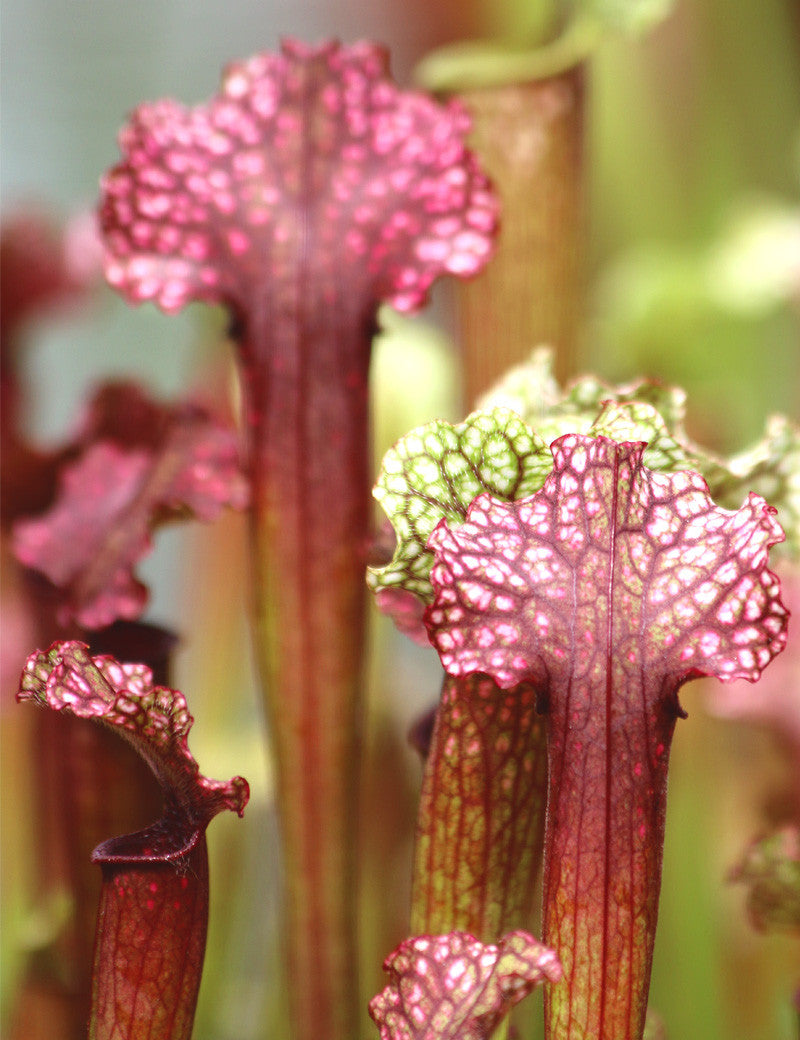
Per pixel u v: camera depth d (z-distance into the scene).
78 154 2.01
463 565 0.80
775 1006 1.04
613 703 0.80
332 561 0.88
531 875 0.84
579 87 0.94
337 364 0.88
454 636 0.80
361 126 0.88
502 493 0.81
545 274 0.95
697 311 1.31
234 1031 1.04
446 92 0.94
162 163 0.88
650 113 1.49
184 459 0.90
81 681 0.80
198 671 1.12
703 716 1.04
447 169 0.87
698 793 1.04
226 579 1.11
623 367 1.33
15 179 2.00
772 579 0.79
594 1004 0.80
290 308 0.87
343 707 0.88
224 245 0.88
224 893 1.04
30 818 1.01
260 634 0.88
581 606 0.80
